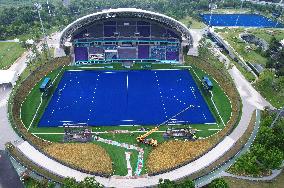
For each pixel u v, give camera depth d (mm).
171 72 147750
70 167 90938
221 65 152500
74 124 110125
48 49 161625
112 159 95438
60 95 127438
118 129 108125
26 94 127312
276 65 145000
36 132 106000
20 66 149250
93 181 79188
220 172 90188
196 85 137000
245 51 166875
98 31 158250
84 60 155625
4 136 103000
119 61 156750
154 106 121500
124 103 123188
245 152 97375
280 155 88125
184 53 161375
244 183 86688
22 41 173875
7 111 115625
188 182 77688
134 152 98125
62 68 149000
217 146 99375
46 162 92312
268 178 88438
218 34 191625
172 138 103938
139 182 86562
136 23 157500
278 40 176000
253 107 121125
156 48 159125
